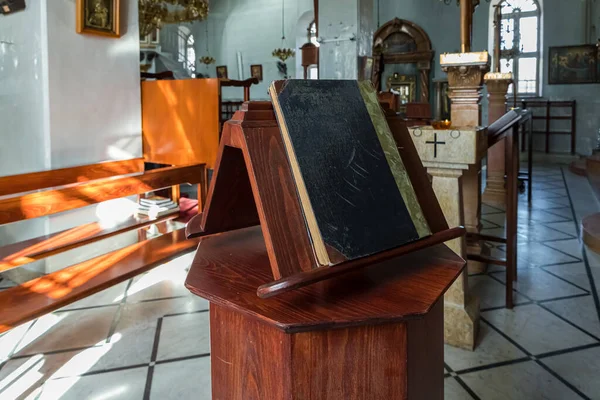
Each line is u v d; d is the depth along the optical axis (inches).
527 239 173.6
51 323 108.8
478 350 94.5
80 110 147.6
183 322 109.0
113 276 95.3
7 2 138.3
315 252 31.5
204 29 698.8
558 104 478.3
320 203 32.6
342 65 175.2
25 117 144.1
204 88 161.2
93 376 86.7
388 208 35.9
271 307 30.9
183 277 138.5
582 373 85.6
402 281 35.1
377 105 41.1
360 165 36.3
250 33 673.0
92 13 145.9
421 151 95.8
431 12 540.7
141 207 147.9
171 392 81.3
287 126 34.0
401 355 32.4
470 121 141.8
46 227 139.3
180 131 168.4
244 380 34.5
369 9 182.9
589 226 170.4
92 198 110.6
